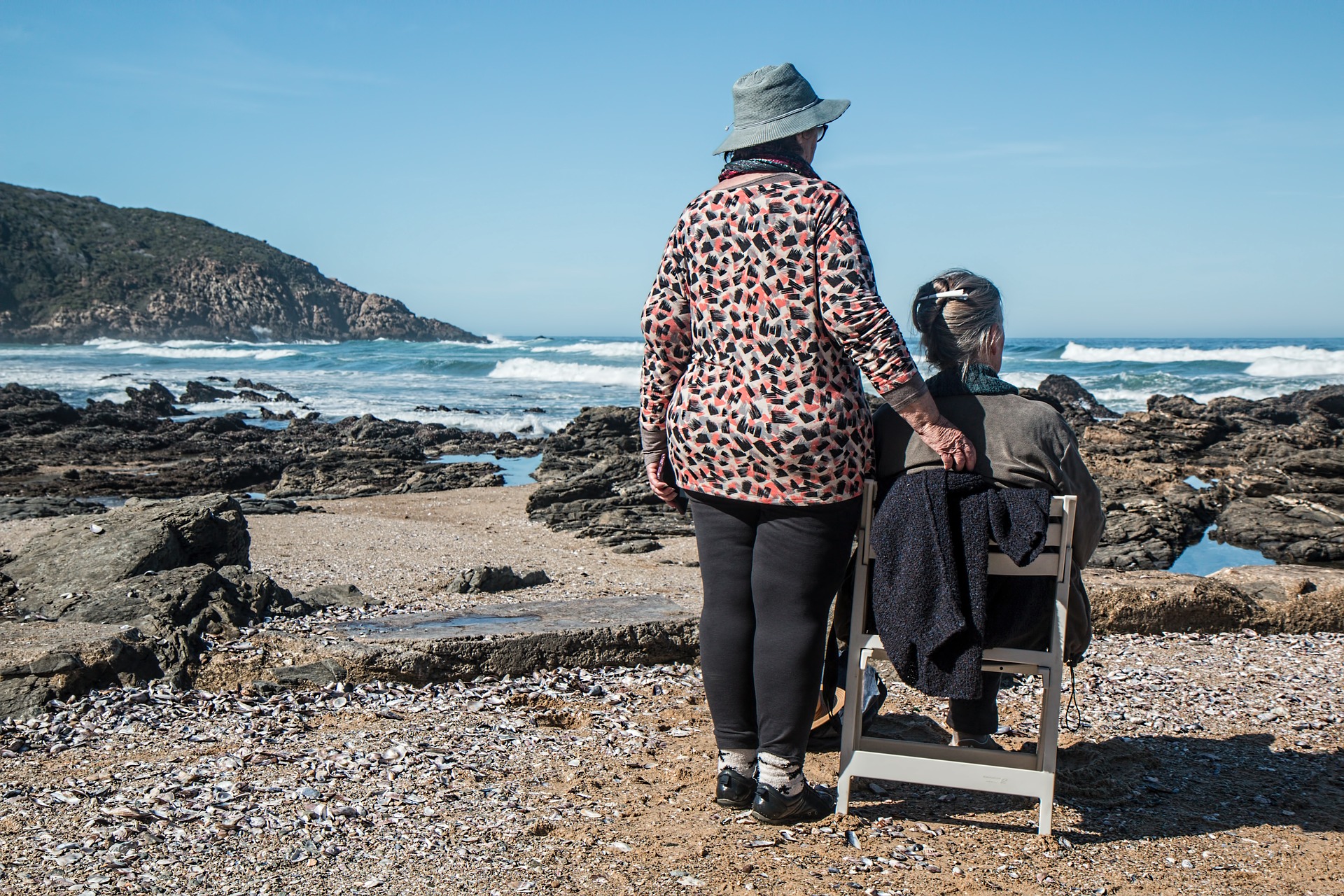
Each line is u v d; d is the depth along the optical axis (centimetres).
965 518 273
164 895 239
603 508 1377
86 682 399
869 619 299
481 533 1266
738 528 289
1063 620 278
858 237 263
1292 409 2734
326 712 395
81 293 13350
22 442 2466
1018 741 387
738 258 269
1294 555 1152
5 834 270
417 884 248
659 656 482
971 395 289
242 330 13638
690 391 282
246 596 500
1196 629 584
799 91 283
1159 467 1620
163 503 619
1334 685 474
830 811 305
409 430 2866
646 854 269
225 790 305
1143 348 6112
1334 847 292
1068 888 260
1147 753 367
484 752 350
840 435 270
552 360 6769
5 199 14462
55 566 540
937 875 265
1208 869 275
